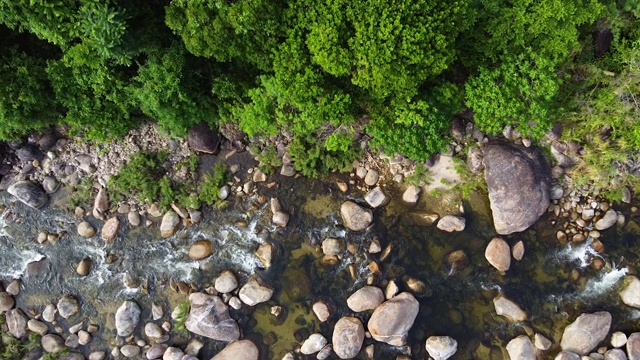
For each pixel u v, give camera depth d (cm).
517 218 1038
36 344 1077
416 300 1061
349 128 962
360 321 1057
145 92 845
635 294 1027
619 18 885
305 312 1077
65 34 771
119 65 884
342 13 757
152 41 851
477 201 1086
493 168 1041
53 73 849
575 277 1064
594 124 968
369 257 1088
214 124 1064
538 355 1035
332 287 1082
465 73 928
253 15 750
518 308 1048
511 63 849
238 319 1077
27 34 896
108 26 723
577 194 1066
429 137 885
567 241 1072
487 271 1077
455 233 1086
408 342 1051
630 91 923
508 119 885
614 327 1034
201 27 776
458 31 802
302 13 776
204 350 1073
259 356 1064
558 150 1041
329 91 844
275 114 910
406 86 794
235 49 813
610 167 1017
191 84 907
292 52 798
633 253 1059
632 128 954
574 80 957
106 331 1091
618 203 1064
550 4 798
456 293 1075
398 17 732
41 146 1091
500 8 829
